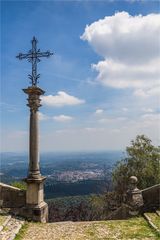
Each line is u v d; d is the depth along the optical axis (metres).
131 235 10.00
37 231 11.05
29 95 13.45
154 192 13.52
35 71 13.69
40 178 13.27
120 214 14.95
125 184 27.62
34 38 13.78
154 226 10.76
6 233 10.28
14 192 13.38
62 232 10.80
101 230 10.82
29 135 13.45
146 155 28.00
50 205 25.41
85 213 25.14
